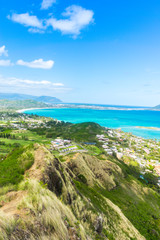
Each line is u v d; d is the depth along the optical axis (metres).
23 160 22.31
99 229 23.77
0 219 7.80
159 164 153.88
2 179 16.11
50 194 14.13
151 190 93.25
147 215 59.12
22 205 10.49
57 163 26.88
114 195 68.06
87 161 80.31
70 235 11.41
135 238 33.66
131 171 123.25
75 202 23.52
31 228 8.69
